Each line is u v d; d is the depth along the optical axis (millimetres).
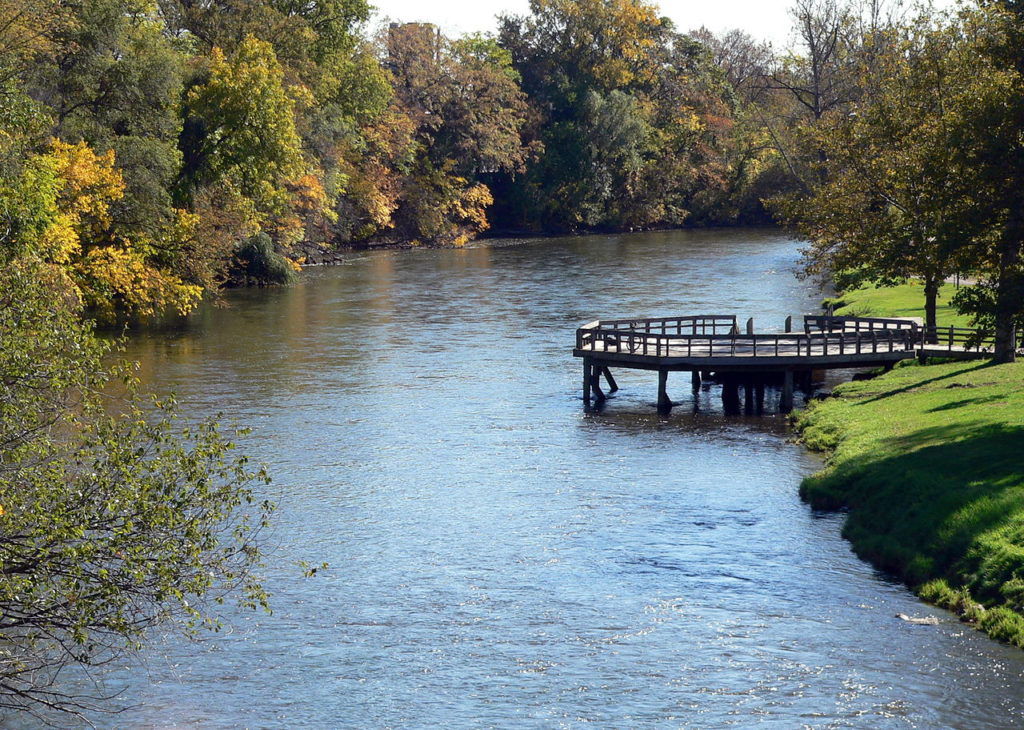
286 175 96000
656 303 84500
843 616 26750
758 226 181000
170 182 82000
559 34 177875
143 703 23156
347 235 131000
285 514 35281
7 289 21516
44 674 24156
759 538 32500
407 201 145625
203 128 87875
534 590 29016
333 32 127188
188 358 62250
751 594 28328
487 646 25734
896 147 53812
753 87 186250
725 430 46406
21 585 17781
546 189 168375
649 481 38719
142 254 72312
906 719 21750
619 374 59688
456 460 41750
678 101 184625
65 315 21562
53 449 20109
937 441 36688
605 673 24234
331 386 54906
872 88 67125
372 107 132375
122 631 18734
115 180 68125
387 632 26578
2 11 58750
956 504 30438
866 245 53906
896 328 55656
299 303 86188
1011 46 38844
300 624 27031
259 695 23531
